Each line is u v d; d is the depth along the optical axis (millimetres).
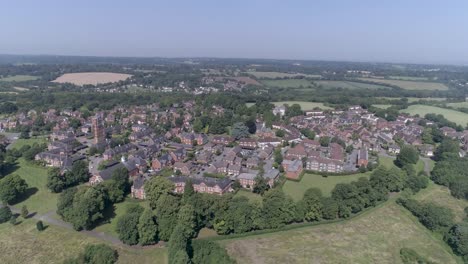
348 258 120500
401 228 142000
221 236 131375
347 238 133000
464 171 192125
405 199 160375
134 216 130250
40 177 192500
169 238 127438
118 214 150250
